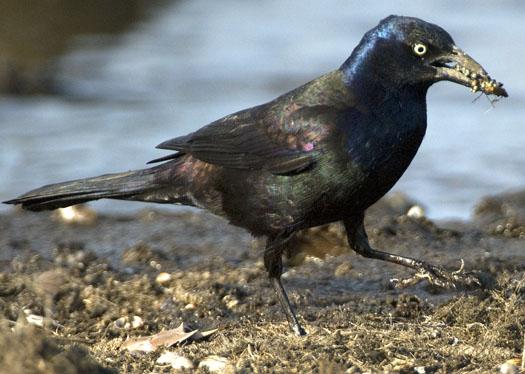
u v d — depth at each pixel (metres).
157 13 31.14
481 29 29.33
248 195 11.12
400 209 16.08
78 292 11.89
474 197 18.00
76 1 29.64
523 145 20.69
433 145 20.78
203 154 11.23
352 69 10.83
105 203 17.75
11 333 8.45
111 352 10.18
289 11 32.09
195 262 13.71
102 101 23.38
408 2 33.03
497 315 10.66
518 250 13.98
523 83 24.31
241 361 9.62
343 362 9.56
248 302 11.67
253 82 25.00
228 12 31.86
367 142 10.58
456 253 13.82
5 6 28.89
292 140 10.77
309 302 11.70
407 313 11.17
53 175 18.62
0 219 16.27
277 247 11.08
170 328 11.01
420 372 9.48
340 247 13.78
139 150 20.05
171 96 23.91
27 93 23.56
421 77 10.67
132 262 13.70
